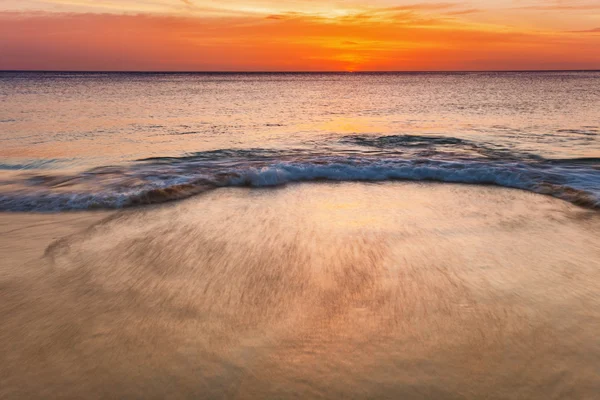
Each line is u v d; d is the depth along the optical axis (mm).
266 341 2584
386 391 2141
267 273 3645
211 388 2158
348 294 3238
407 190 6938
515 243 4406
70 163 9594
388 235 4664
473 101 34219
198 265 3826
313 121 20062
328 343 2570
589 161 9094
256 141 13312
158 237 4609
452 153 10508
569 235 4680
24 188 6656
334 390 2146
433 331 2707
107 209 5715
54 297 3193
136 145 12562
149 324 2789
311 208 5828
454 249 4223
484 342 2578
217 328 2738
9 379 2229
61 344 2557
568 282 3463
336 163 8430
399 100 37469
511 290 3309
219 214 5531
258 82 112438
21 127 16859
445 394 2117
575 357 2418
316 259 3963
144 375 2256
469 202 6156
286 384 2191
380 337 2637
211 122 19375
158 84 83812
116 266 3799
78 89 56438
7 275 3592
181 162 9320
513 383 2197
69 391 2137
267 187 7117
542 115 21531
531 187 7035
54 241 4469
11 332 2695
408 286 3379
